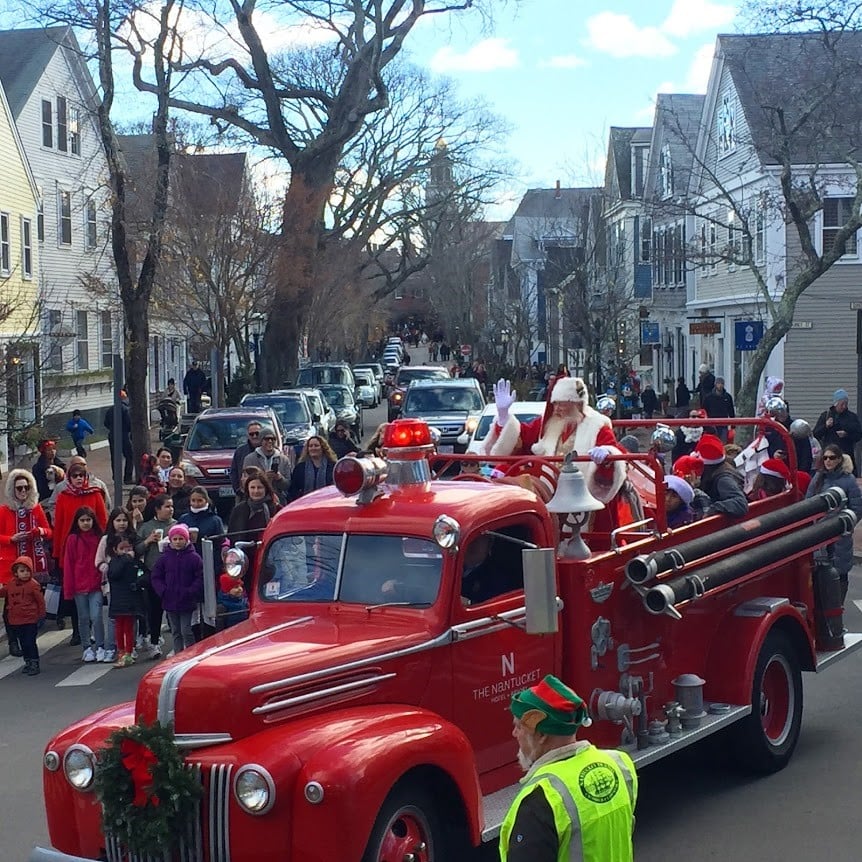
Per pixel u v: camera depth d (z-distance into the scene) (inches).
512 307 2114.9
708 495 361.4
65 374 1475.1
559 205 2635.3
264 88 1455.5
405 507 267.3
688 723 309.9
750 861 280.8
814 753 362.3
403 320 6304.1
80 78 1619.1
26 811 334.3
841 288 1338.6
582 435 322.3
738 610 336.2
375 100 1460.4
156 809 219.0
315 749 219.0
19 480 555.5
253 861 215.5
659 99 1834.4
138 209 1156.5
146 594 514.6
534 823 160.7
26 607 506.0
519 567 275.6
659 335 1784.0
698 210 1644.9
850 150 998.4
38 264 1496.1
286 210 1446.9
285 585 273.6
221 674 225.9
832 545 446.0
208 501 525.0
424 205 2132.1
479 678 261.4
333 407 1589.6
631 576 288.8
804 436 572.7
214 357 1196.5
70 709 450.9
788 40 1232.2
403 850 228.1
